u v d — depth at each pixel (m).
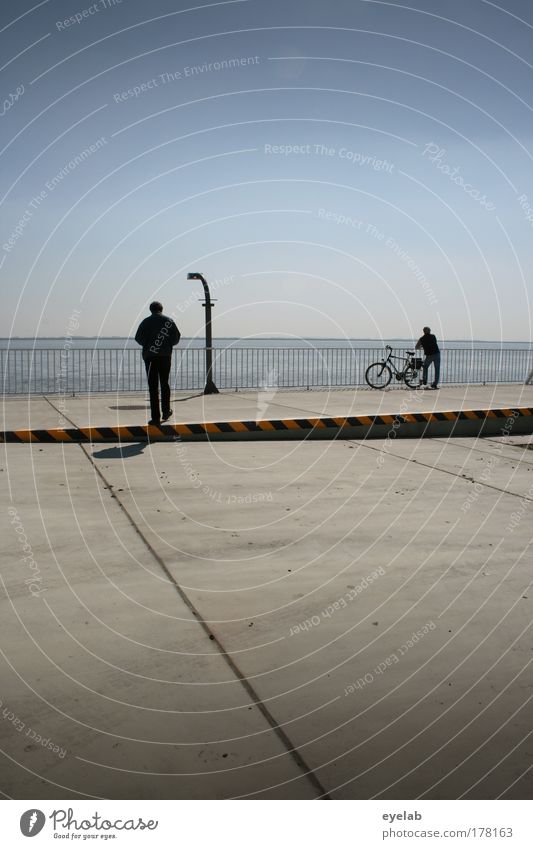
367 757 2.42
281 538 4.92
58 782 2.28
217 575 4.17
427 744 2.50
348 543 4.82
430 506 5.84
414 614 3.63
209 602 3.76
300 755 2.43
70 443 8.84
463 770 2.36
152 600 3.78
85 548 4.63
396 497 6.14
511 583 4.09
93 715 2.65
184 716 2.65
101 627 3.43
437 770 2.36
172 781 2.29
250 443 9.15
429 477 7.01
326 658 3.13
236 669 3.03
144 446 8.73
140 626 3.45
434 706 2.74
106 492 6.19
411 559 4.50
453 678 2.97
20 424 10.31
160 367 9.66
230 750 2.45
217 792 2.24
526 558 4.55
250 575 4.18
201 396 14.93
